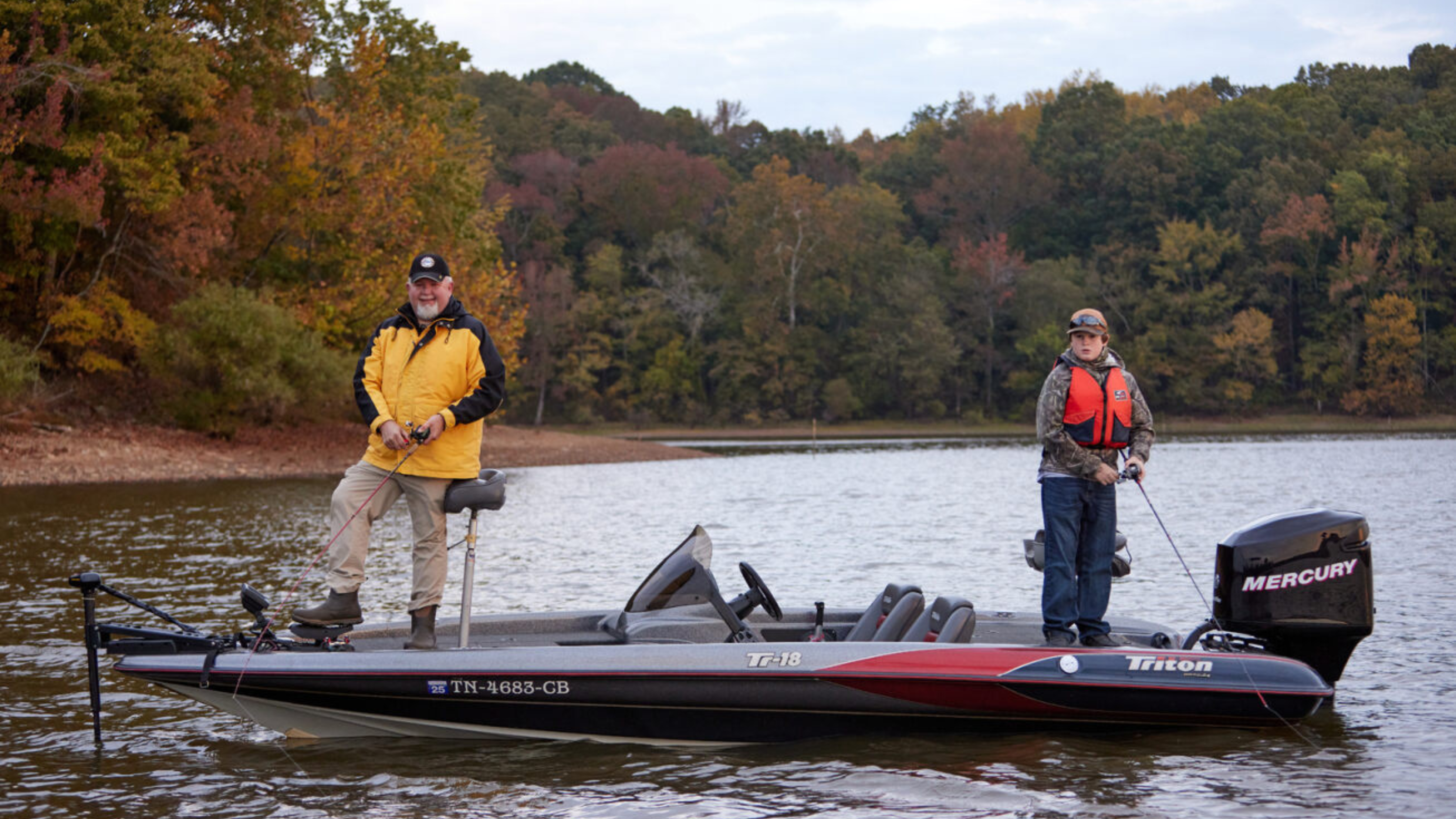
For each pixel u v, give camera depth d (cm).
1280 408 8988
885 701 602
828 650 604
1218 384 8944
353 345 3703
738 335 9512
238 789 536
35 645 838
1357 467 3341
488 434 4700
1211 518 1788
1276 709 611
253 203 3419
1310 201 9238
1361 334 8812
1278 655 644
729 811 504
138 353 3209
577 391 9219
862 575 1191
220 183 3269
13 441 2736
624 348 9288
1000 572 1206
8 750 595
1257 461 3809
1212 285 9256
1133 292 9194
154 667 596
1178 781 541
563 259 9681
